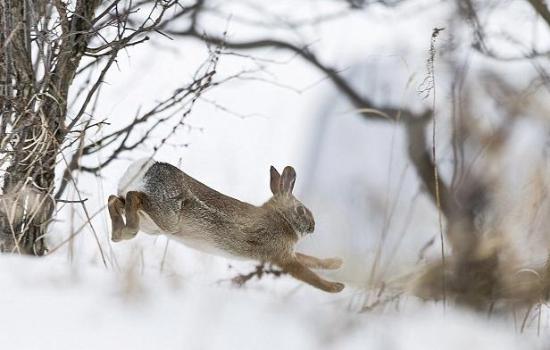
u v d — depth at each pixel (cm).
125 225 906
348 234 1090
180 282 745
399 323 741
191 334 608
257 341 618
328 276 1085
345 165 1530
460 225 1022
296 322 668
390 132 1579
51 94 989
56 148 983
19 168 963
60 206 1112
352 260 1061
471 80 1245
